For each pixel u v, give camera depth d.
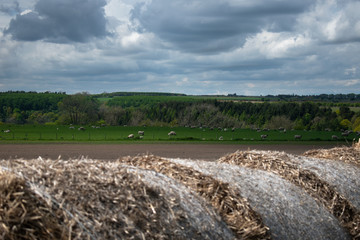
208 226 3.60
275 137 47.94
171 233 3.28
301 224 4.50
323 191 5.24
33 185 2.93
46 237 2.66
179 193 3.75
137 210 3.21
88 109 87.62
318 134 54.44
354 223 5.19
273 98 189.50
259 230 3.98
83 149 27.73
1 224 2.55
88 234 2.80
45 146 30.06
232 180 4.50
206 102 106.50
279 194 4.62
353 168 6.09
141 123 78.94
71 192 3.04
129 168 4.09
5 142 33.50
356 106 131.12
